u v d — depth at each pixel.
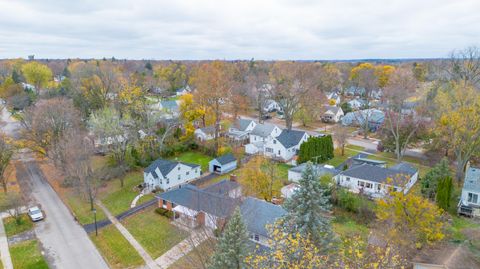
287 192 37.28
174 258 26.12
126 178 43.94
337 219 31.41
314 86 68.81
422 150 53.38
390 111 54.38
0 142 38.38
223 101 60.94
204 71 69.44
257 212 27.23
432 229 23.25
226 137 58.75
